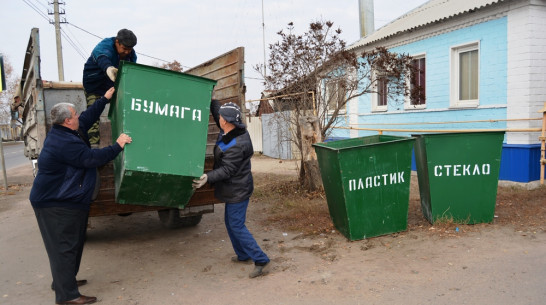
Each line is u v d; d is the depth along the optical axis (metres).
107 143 5.79
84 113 4.15
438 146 5.18
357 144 6.24
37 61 5.55
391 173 5.04
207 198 5.64
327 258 4.57
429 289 3.61
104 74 5.13
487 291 3.49
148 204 3.94
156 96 3.63
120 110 3.73
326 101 9.38
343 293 3.67
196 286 4.07
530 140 7.60
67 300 3.71
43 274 4.62
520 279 3.67
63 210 3.63
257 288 3.92
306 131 7.97
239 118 4.14
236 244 4.59
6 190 11.15
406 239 4.95
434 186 5.25
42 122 5.59
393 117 11.06
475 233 5.01
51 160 3.52
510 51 7.83
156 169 3.58
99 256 5.16
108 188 5.11
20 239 6.12
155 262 4.87
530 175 7.67
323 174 5.62
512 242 4.63
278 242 5.34
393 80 8.95
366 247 4.80
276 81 8.15
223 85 6.19
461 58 9.11
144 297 3.86
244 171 4.20
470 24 8.63
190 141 3.73
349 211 4.98
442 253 4.43
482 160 5.23
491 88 8.28
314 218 6.26
